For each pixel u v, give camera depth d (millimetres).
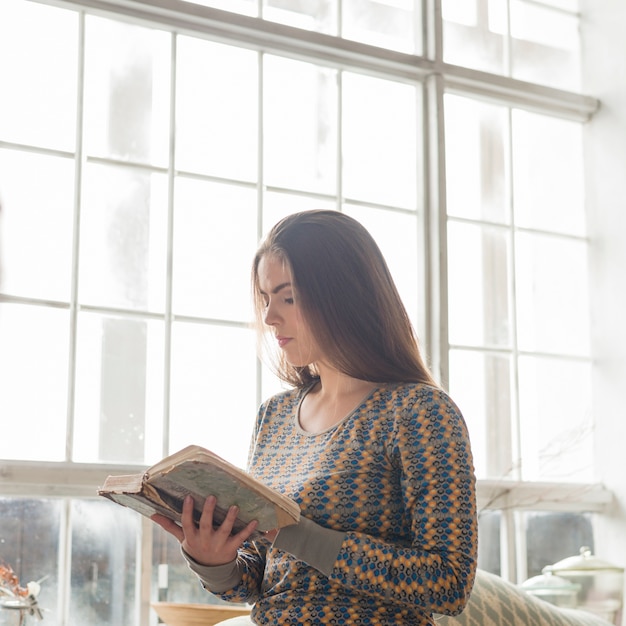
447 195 4664
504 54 4945
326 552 1691
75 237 3764
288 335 1906
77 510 3637
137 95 3963
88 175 3824
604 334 4957
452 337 4562
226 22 4086
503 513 4566
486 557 4496
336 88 4406
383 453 1796
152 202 3936
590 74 5117
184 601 3775
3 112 3709
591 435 4898
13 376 3596
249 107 4191
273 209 4191
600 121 5086
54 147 3777
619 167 4988
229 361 4000
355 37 4516
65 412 3664
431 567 1654
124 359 3799
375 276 1898
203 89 4102
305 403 2027
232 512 1660
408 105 4574
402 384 1851
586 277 5020
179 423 3871
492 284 4715
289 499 1668
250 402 4020
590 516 4820
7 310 3615
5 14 3756
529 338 4793
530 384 4750
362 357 1856
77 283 3746
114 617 3654
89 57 3885
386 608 1744
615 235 4969
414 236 4496
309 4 4426
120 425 3760
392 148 4500
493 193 4793
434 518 1696
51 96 3797
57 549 3588
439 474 1725
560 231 4980
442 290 4406
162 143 3992
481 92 4758
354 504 1773
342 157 4379
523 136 4930
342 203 4348
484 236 4730
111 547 3676
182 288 3949
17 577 3461
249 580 1919
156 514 1799
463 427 1771
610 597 4066
